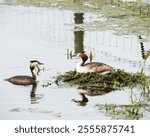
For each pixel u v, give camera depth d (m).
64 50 23.44
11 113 15.82
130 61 21.84
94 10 32.88
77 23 29.31
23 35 26.36
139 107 16.59
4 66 20.53
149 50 23.67
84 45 24.52
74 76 19.09
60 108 16.33
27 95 17.42
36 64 19.00
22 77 18.81
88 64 19.48
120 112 16.11
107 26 28.56
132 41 25.41
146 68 20.81
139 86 18.66
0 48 23.42
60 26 28.61
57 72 19.89
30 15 31.42
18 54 22.39
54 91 17.92
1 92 17.69
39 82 18.80
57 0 36.12
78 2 35.19
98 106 16.58
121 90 18.25
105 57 22.45
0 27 28.12
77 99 17.19
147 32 27.33
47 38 25.81
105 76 18.95
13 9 33.22
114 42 25.11
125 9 32.78
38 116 15.62
